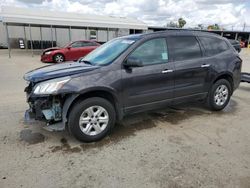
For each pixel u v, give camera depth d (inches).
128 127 157.9
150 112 188.5
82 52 555.2
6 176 102.2
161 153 122.4
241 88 291.0
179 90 165.0
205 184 96.9
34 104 132.1
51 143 134.0
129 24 900.0
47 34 1101.7
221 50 189.0
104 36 1154.0
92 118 134.2
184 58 165.5
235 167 109.3
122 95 141.0
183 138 140.9
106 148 128.3
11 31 1039.0
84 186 96.0
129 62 138.6
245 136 144.4
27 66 480.7
